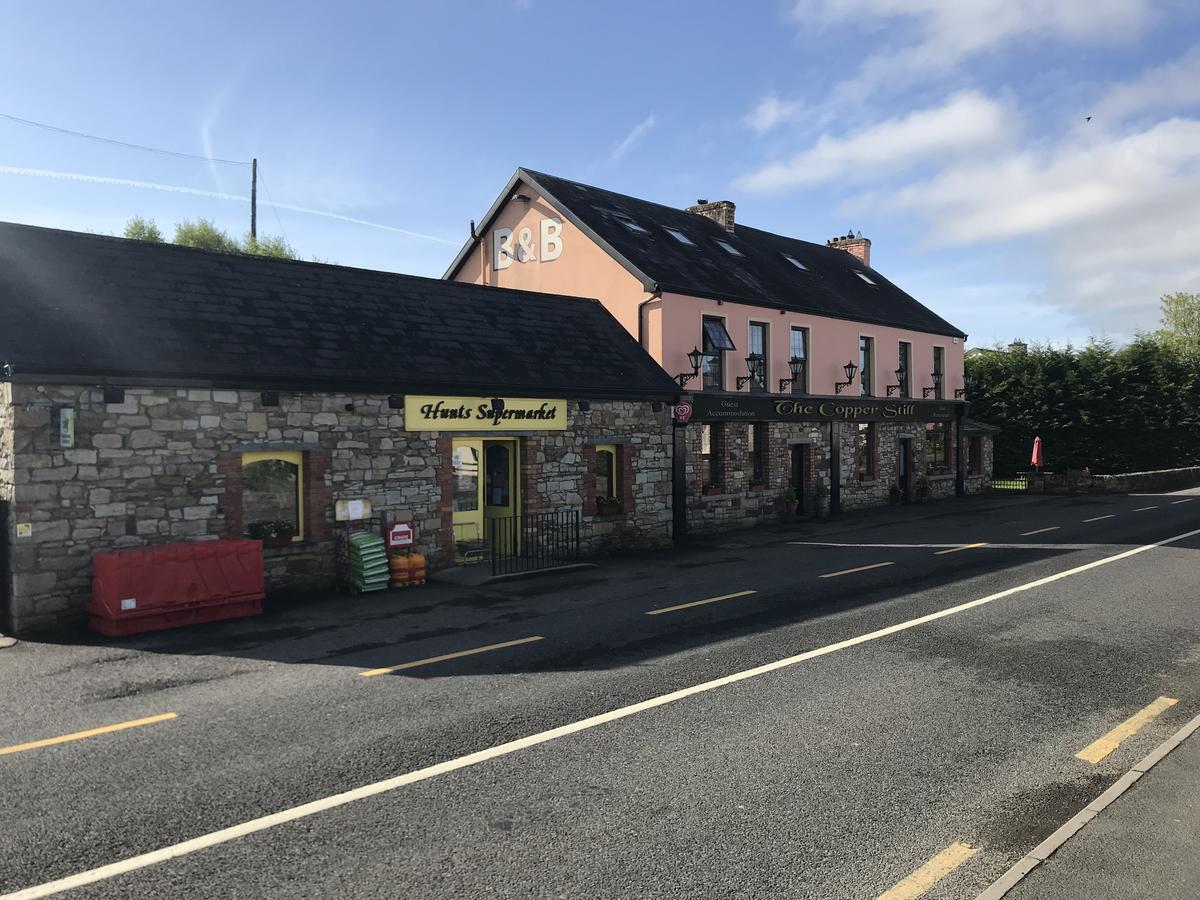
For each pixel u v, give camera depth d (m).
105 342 10.85
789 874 4.39
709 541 19.20
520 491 15.62
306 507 12.67
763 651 8.86
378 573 12.66
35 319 10.58
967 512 24.80
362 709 7.12
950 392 30.33
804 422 24.00
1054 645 9.01
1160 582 12.50
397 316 14.89
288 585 12.30
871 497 26.55
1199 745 6.01
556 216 22.33
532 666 8.42
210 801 5.32
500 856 4.61
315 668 8.45
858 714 6.89
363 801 5.31
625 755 6.05
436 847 4.71
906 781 5.58
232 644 9.50
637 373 17.73
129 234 30.86
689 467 20.27
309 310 13.74
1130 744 6.21
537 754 6.08
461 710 7.07
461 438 15.38
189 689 7.75
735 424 21.81
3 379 10.03
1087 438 34.62
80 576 10.44
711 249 24.78
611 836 4.83
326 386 12.62
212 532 11.60
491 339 15.88
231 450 11.79
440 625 10.40
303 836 4.85
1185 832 4.70
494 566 13.95
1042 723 6.66
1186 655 8.59
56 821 5.05
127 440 10.87
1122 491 31.25
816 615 10.56
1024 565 14.23
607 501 16.88
